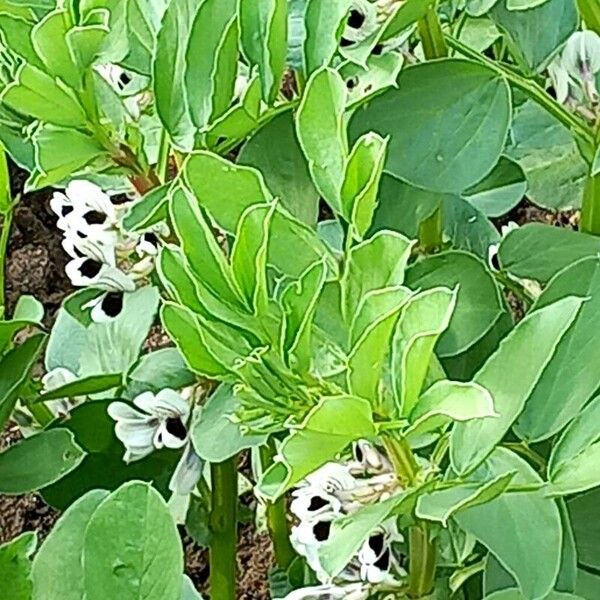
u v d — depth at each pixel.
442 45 0.27
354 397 0.16
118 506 0.18
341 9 0.22
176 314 0.17
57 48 0.23
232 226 0.18
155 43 0.23
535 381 0.19
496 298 0.26
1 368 0.26
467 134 0.26
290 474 0.17
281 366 0.18
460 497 0.19
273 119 0.25
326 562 0.18
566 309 0.19
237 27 0.22
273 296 0.19
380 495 0.20
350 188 0.18
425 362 0.17
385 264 0.18
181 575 0.18
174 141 0.23
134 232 0.25
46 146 0.24
